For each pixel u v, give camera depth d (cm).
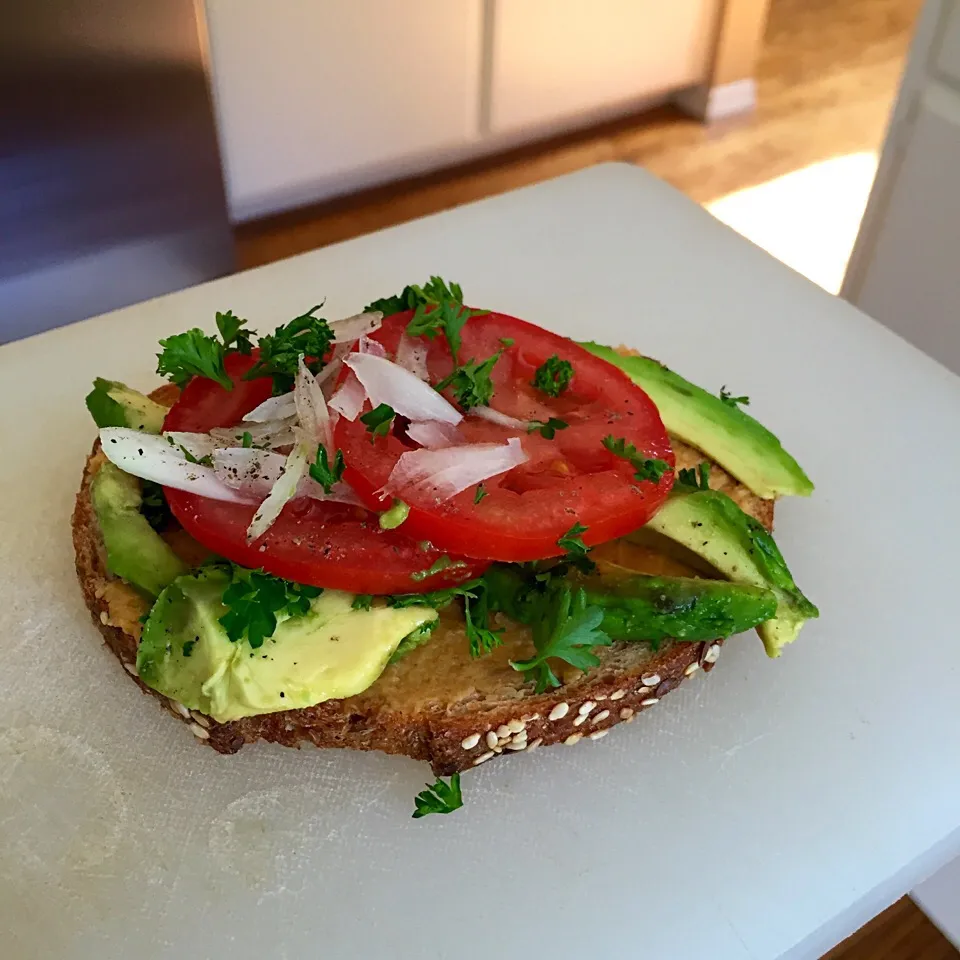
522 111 61
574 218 37
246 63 49
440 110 58
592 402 25
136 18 41
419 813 22
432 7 53
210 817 22
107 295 49
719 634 22
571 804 23
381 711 22
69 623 25
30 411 29
